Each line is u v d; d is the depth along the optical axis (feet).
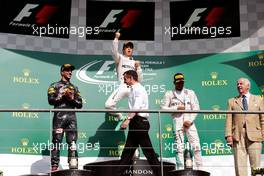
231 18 79.97
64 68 72.02
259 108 71.87
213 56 79.30
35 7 79.41
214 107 78.18
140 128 67.56
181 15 80.33
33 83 77.61
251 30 79.71
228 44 79.56
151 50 79.66
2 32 78.23
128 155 67.72
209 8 80.28
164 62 79.30
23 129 75.77
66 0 80.07
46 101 77.46
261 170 68.23
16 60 77.82
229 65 79.10
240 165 70.44
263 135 70.79
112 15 80.12
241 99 72.08
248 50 79.30
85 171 66.69
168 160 75.87
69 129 69.97
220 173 75.77
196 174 67.21
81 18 79.92
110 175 70.13
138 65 74.59
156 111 66.49
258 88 78.54
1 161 74.69
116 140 75.41
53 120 70.79
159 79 78.79
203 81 78.84
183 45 79.71
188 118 72.95
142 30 79.97
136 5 80.43
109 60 79.15
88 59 79.00
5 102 76.48
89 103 77.71
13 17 78.74
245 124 71.00
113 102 71.72
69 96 70.90
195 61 79.30
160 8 80.53
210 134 76.48
